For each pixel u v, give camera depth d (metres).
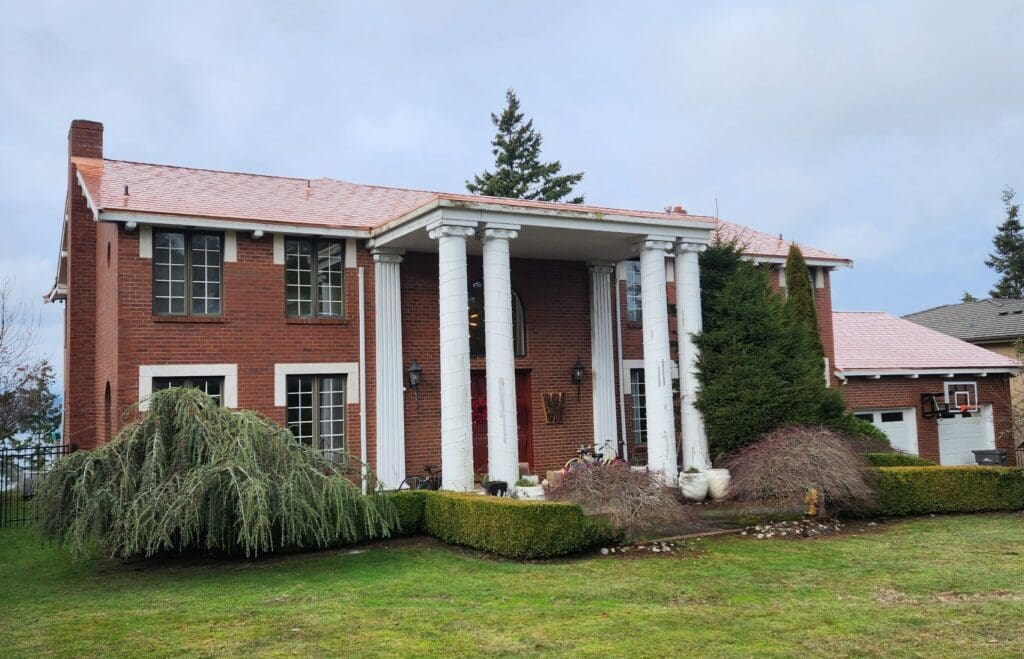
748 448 14.84
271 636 7.71
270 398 16.05
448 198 14.55
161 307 15.36
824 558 11.20
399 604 8.95
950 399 24.17
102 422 17.12
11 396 22.20
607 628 7.79
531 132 46.91
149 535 10.40
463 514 12.53
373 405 17.09
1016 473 15.59
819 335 20.23
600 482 12.21
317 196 19.06
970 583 9.53
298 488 11.27
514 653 7.10
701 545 12.27
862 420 21.94
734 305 17.25
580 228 15.98
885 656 6.89
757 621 7.99
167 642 7.59
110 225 16.14
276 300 16.28
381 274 17.28
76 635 7.88
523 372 19.17
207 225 15.31
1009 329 31.36
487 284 15.16
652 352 16.84
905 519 14.65
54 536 11.02
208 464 10.77
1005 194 51.84
